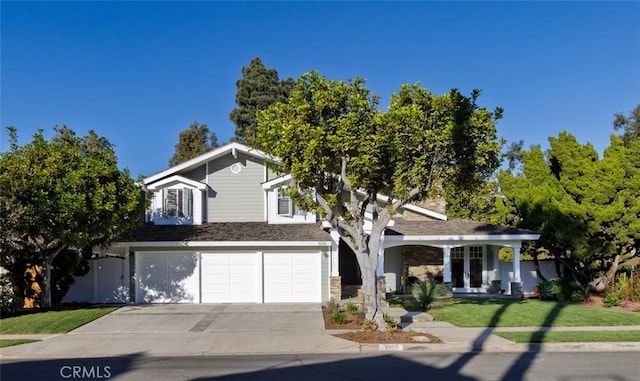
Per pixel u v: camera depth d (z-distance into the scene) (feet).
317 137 49.24
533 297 84.48
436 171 51.62
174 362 41.39
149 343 49.14
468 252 89.30
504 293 87.51
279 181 83.76
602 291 80.43
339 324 56.80
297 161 50.67
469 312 63.36
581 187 79.87
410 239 80.28
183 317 62.80
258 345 47.78
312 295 78.18
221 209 85.87
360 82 52.85
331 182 56.44
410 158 50.83
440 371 36.86
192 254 78.23
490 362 40.04
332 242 77.82
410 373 36.29
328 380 34.45
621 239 75.66
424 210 90.79
